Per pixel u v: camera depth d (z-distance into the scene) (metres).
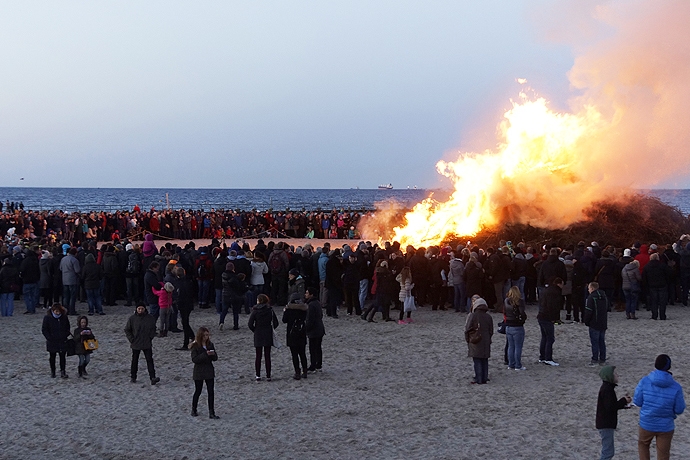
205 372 12.99
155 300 20.48
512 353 16.06
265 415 13.21
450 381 15.25
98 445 11.78
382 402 13.87
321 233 44.59
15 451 11.55
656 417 9.23
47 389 15.12
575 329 20.33
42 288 24.03
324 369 16.45
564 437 11.66
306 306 15.70
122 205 136.88
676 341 18.48
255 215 45.75
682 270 23.84
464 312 23.20
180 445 11.71
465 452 11.09
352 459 10.94
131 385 15.36
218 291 22.67
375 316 22.75
